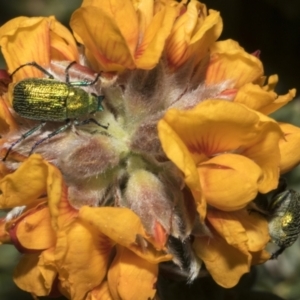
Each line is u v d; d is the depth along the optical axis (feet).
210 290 0.37
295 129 0.31
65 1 0.51
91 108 0.30
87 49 0.31
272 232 0.33
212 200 0.29
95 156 0.30
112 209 0.28
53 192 0.27
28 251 0.29
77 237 0.28
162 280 0.33
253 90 0.30
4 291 0.44
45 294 0.30
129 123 0.31
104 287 0.30
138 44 0.31
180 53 0.31
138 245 0.29
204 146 0.29
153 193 0.30
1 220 0.31
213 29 0.32
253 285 0.41
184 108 0.31
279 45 0.53
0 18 0.51
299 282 0.45
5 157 0.30
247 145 0.30
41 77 0.31
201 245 0.31
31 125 0.31
